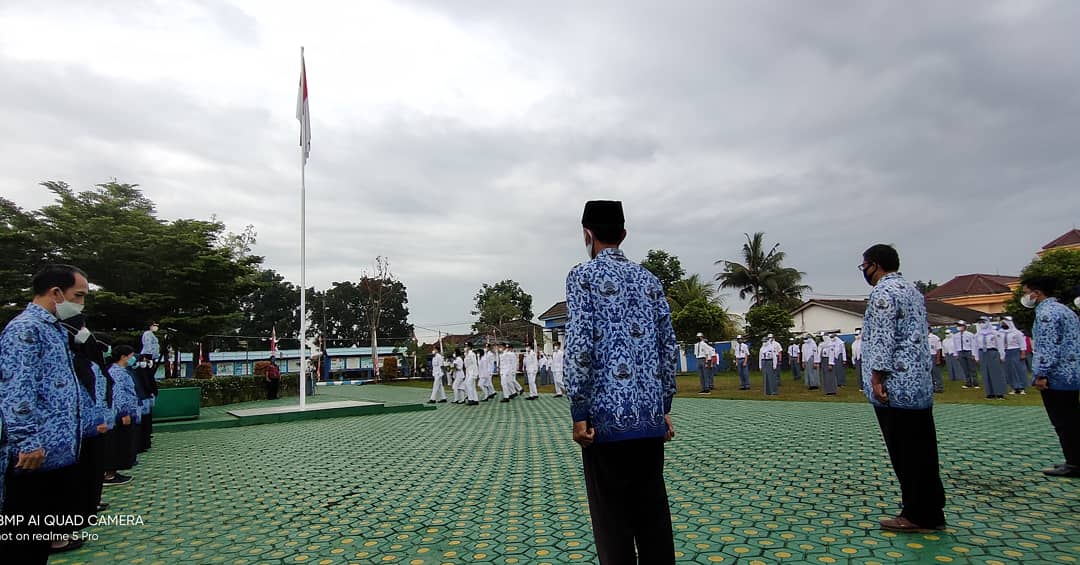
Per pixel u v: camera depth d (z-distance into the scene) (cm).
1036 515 377
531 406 1521
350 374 4553
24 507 277
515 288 5097
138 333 1923
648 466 228
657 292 252
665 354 246
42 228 1866
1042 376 479
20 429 267
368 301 4706
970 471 506
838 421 906
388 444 878
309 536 410
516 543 376
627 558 219
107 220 1997
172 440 995
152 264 2075
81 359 434
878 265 380
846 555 323
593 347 229
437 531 409
